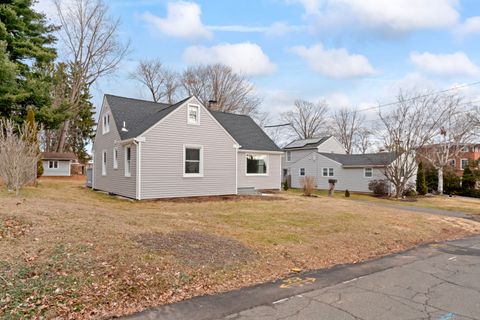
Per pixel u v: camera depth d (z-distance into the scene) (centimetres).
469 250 732
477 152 3688
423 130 2309
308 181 1933
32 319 321
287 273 512
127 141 1401
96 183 1908
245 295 414
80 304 356
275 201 1433
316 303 390
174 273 456
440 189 2852
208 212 1031
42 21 2231
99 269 434
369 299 405
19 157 1102
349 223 916
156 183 1388
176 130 1444
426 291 439
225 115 2319
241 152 1995
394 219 1053
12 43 1955
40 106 2030
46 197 1070
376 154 2781
